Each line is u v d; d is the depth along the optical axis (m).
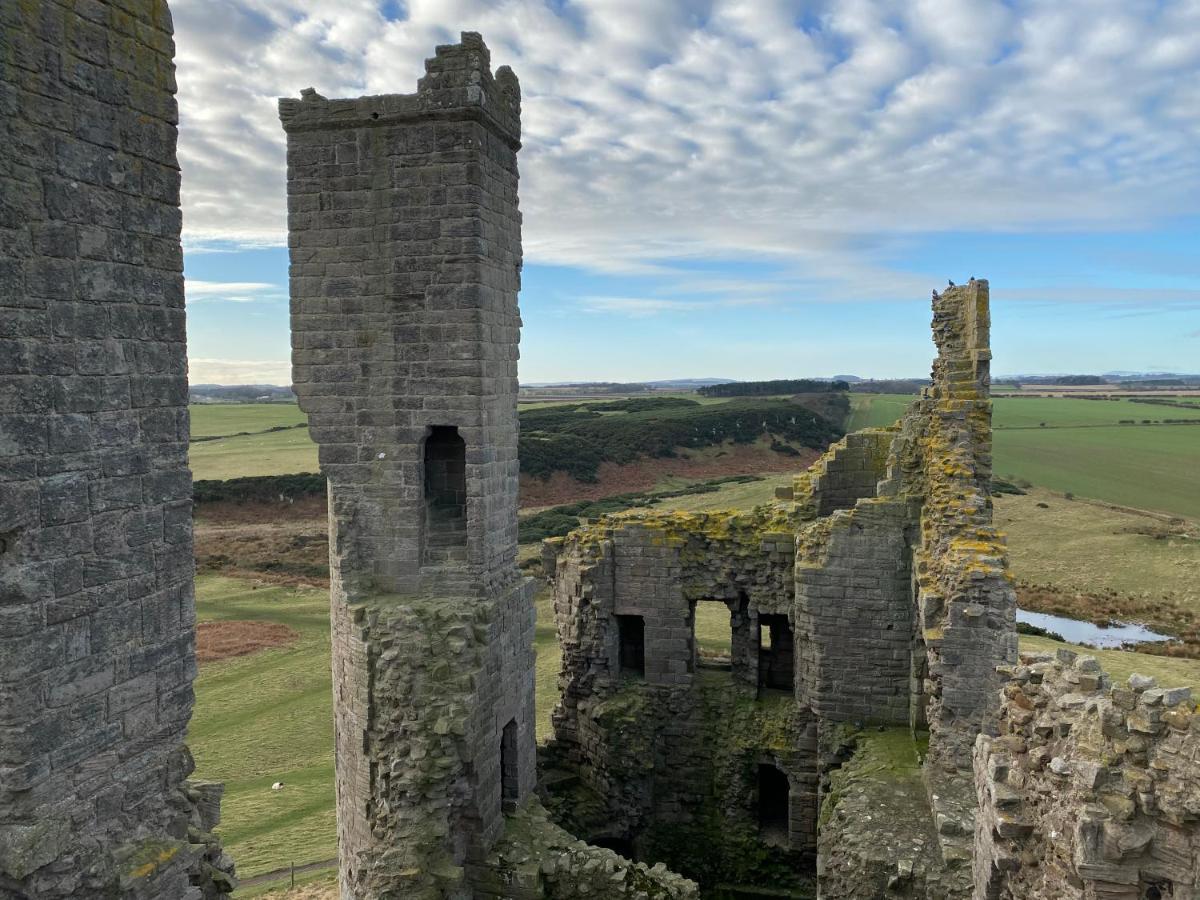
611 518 24.66
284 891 20.66
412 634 16.50
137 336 8.45
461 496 19.41
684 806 23.95
